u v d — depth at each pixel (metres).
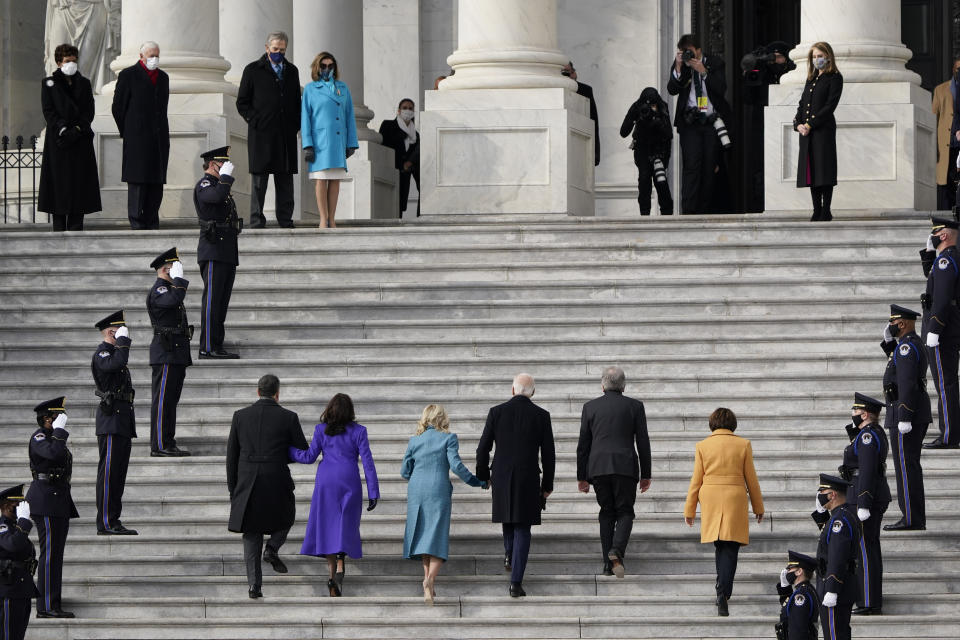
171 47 78.62
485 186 75.75
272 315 64.56
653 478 53.53
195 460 55.12
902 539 50.19
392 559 50.25
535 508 47.81
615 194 104.75
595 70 105.12
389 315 64.31
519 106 75.75
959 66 73.69
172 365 55.47
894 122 75.25
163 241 68.81
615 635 46.84
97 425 51.38
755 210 104.56
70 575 50.59
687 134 79.50
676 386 58.91
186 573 50.66
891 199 75.25
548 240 67.94
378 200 94.75
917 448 49.94
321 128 72.06
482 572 50.03
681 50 79.50
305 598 48.19
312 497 49.44
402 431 57.44
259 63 72.00
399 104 101.12
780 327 61.69
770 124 76.19
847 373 58.53
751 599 47.56
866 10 76.12
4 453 57.03
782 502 52.25
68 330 63.88
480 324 62.66
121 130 72.31
